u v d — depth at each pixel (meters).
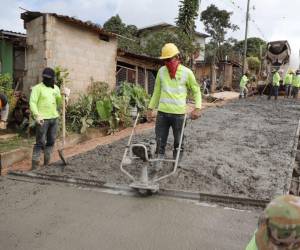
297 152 8.70
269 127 11.73
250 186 5.96
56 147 8.98
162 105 6.06
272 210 1.30
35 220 4.70
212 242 4.12
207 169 6.80
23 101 10.35
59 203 5.24
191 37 23.11
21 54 12.12
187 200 5.31
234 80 38.62
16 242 4.14
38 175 6.26
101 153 8.09
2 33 11.49
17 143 8.73
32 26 11.34
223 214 4.86
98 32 12.88
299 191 7.29
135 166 6.96
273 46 25.61
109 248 4.00
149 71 18.89
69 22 11.59
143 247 4.02
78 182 5.96
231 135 10.34
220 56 39.53
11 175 6.46
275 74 21.77
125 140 9.67
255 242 1.39
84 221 4.66
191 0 22.66
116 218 4.74
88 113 10.69
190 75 5.98
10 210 5.02
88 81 12.62
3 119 6.39
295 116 14.35
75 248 4.00
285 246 1.28
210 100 21.41
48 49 10.91
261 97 24.61
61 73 10.86
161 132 6.17
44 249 3.98
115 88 14.05
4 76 10.22
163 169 6.71
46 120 6.86
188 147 8.70
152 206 5.10
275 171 6.84
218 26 46.25
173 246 4.04
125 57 16.75
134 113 12.37
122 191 5.66
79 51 12.16
